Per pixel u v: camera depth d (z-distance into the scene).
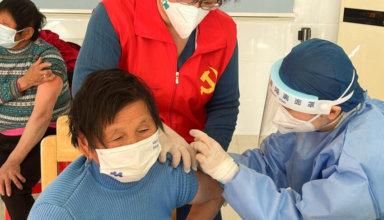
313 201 1.07
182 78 1.35
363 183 1.02
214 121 1.48
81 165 1.08
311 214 1.06
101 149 0.93
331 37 3.59
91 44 1.26
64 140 1.42
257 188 1.10
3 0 2.01
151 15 1.29
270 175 1.39
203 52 1.33
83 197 0.99
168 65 1.33
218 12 1.45
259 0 3.47
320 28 3.56
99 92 0.91
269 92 1.21
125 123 0.91
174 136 1.23
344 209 1.03
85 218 0.97
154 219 1.08
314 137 1.24
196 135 1.12
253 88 3.76
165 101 1.39
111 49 1.27
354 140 1.07
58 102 2.19
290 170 1.35
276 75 1.14
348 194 1.02
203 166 1.12
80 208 0.97
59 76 2.06
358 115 1.14
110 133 0.92
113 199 1.02
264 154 1.40
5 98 2.04
